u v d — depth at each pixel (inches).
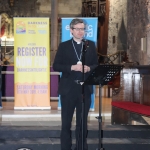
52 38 585.6
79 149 210.2
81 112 210.1
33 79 331.6
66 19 315.3
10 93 401.7
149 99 271.6
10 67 399.9
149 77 272.8
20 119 303.9
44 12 714.2
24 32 327.9
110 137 259.8
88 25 314.8
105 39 605.0
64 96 210.2
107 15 597.9
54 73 393.4
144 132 261.4
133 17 409.4
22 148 237.9
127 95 287.9
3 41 693.9
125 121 279.6
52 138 256.5
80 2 703.1
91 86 213.8
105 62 561.0
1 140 249.9
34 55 329.7
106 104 374.9
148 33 358.9
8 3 711.7
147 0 362.3
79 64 204.7
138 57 389.7
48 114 307.7
